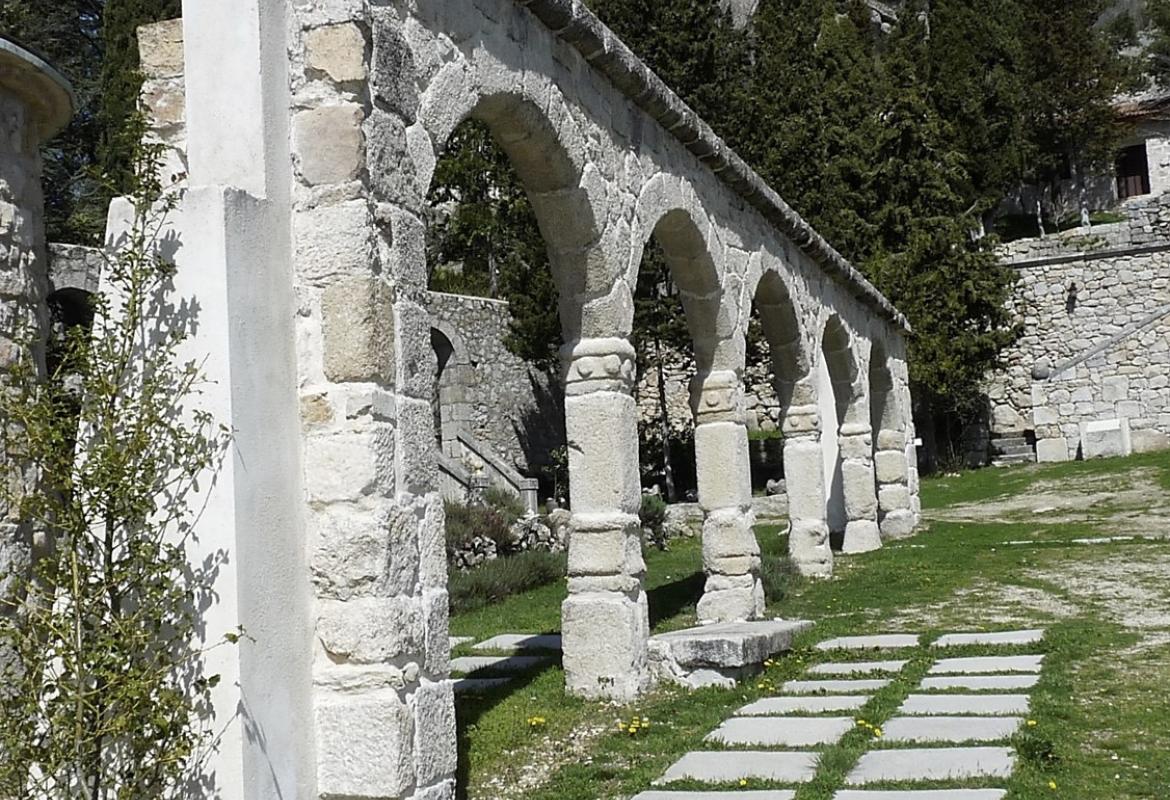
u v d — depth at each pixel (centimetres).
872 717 725
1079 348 3038
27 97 728
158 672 446
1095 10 4156
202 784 461
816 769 619
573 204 806
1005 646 942
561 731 730
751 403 3095
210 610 468
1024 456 2950
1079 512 2061
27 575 596
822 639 1030
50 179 2062
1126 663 860
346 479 520
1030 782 578
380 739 509
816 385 1457
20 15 2284
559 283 842
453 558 1594
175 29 569
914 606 1198
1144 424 2792
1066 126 4019
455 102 640
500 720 754
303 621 513
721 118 2620
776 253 1295
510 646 1066
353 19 540
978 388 3039
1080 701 755
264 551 488
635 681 819
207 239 484
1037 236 3916
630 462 849
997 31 3731
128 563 450
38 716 446
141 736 442
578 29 776
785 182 2858
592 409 840
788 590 1327
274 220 519
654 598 1313
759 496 2528
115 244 491
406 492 543
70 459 450
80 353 461
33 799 433
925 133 2958
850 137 2964
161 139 561
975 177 3622
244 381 485
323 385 528
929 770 605
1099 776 598
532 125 750
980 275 2886
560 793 600
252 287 497
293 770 495
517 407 2602
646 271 2378
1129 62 4428
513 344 2423
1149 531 1708
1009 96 3631
